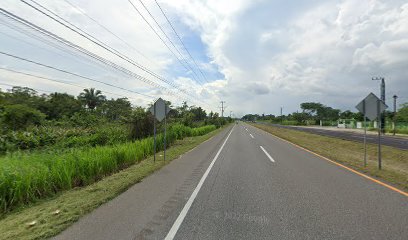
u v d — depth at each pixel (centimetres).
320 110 10456
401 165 977
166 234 362
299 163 964
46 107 4359
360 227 382
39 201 532
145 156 1198
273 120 13388
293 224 394
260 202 500
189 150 1428
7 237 362
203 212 447
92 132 1775
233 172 797
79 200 522
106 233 368
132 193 571
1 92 3969
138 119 1786
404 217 421
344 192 568
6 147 1218
